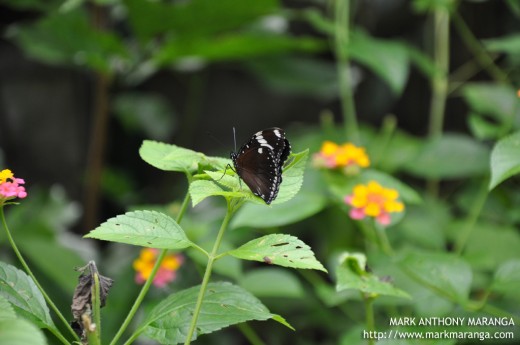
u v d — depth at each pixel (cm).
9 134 358
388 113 412
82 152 368
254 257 183
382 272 206
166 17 265
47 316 185
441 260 200
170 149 191
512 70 306
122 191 356
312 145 293
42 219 298
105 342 233
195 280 262
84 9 316
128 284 252
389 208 204
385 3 394
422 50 400
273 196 185
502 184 256
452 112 397
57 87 366
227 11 264
